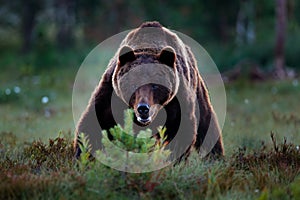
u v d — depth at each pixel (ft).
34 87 93.09
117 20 176.76
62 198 26.02
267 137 48.21
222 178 29.35
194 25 189.67
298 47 144.77
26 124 55.47
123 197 27.04
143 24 32.99
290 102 77.87
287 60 142.31
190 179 28.81
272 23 183.52
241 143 43.01
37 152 35.27
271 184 29.09
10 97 77.97
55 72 124.16
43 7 184.03
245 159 34.47
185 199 26.99
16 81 102.89
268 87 96.78
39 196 26.78
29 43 182.09
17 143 42.45
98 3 182.29
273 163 33.63
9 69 140.26
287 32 158.81
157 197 27.35
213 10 190.70
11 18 197.36
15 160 33.63
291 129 52.31
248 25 187.52
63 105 74.49
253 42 170.09
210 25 192.65
